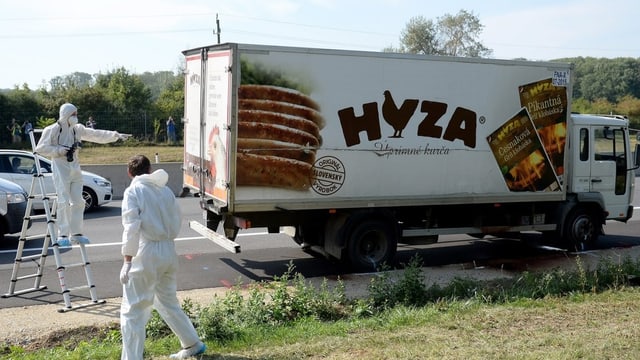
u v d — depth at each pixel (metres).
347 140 9.53
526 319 6.93
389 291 7.87
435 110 10.10
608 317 7.02
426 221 10.62
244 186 8.98
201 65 9.96
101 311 7.64
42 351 6.16
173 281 5.56
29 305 7.91
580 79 86.44
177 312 5.60
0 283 9.04
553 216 11.68
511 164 10.83
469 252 11.80
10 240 12.42
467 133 10.40
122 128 34.41
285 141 9.13
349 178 9.62
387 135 9.80
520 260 10.95
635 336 6.25
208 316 6.50
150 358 5.73
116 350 5.93
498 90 10.58
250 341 6.24
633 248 12.22
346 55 9.39
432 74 10.02
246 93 8.84
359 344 6.07
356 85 9.51
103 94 43.38
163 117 37.28
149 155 29.70
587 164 11.72
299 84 9.14
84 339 6.63
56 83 45.53
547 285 8.16
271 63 8.95
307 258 11.04
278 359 5.67
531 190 11.06
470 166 10.48
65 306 7.68
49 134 7.85
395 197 9.96
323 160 9.41
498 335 6.35
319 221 10.01
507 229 11.20
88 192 16.33
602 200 11.85
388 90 9.73
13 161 15.02
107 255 11.06
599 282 8.56
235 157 8.86
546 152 11.15
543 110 11.05
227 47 8.89
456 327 6.64
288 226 10.01
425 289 8.20
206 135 9.83
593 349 5.83
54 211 8.27
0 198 11.34
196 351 5.72
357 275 9.80
